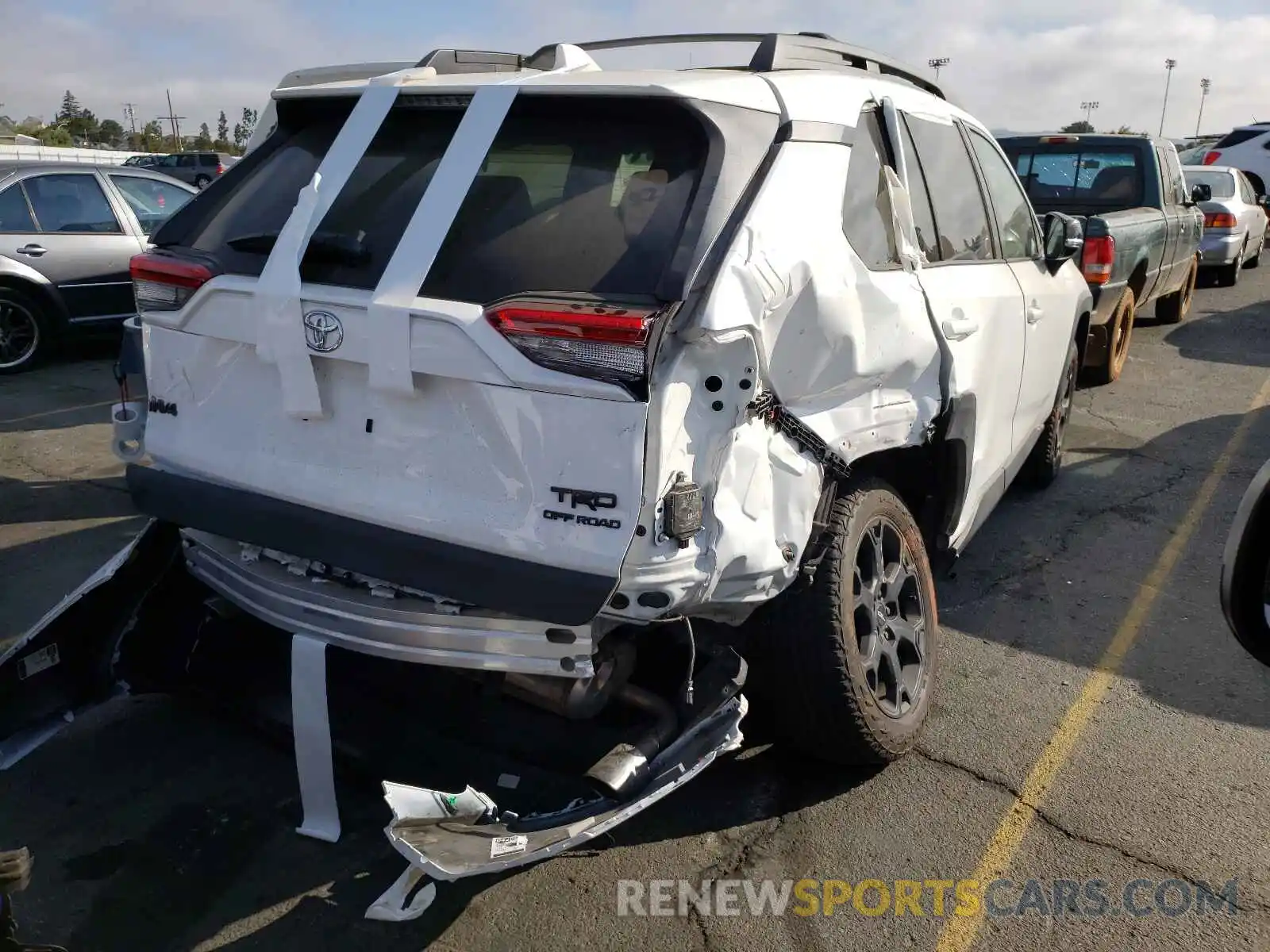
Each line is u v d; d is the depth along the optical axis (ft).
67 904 8.69
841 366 9.07
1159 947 8.36
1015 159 31.68
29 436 22.65
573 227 7.97
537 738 9.83
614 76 8.71
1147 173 30.09
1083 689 12.51
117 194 30.66
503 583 7.77
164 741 11.14
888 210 10.37
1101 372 28.22
